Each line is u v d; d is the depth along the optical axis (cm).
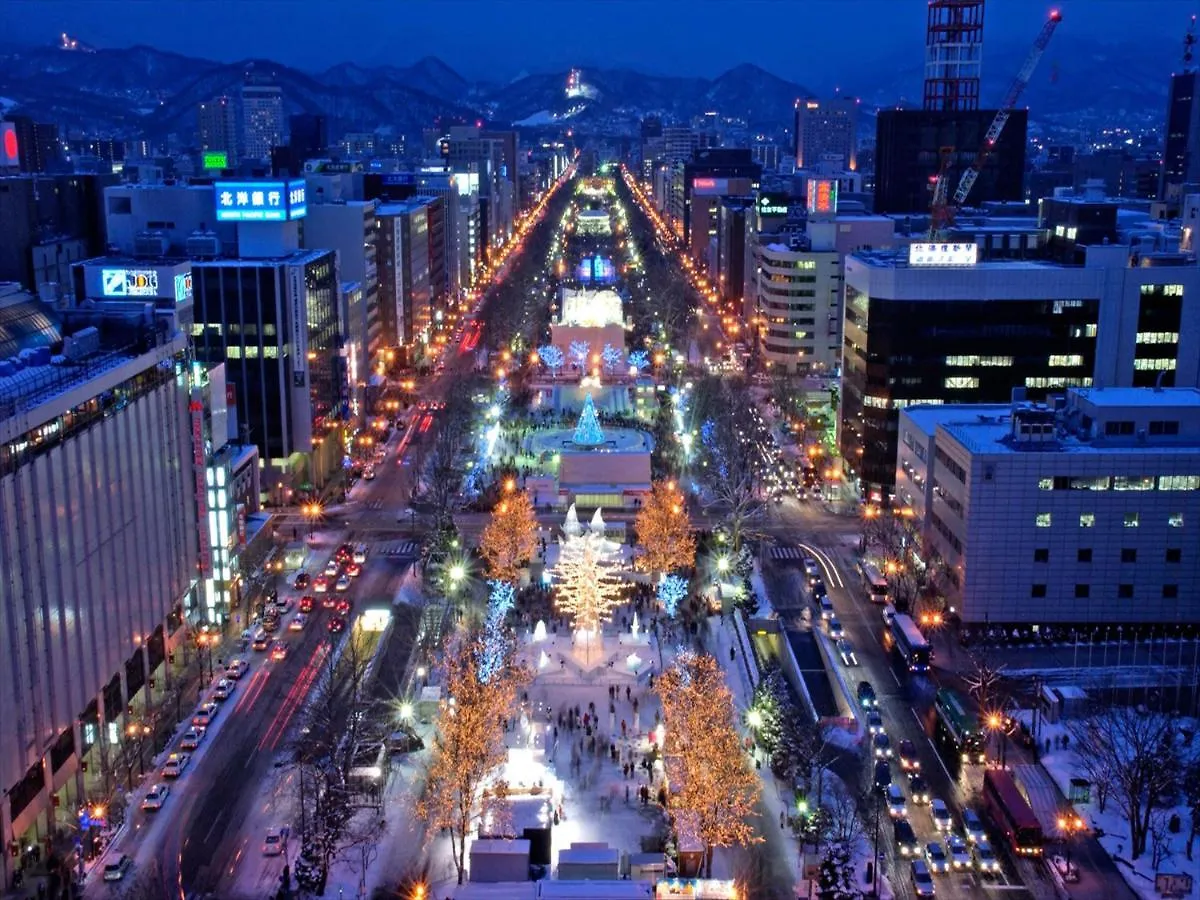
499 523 18500
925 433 18875
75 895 11119
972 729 13562
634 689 15488
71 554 12681
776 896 11206
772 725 13500
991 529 16750
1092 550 16762
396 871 11644
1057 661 16288
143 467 14900
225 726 14438
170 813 12588
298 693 15312
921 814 12644
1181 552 16725
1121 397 17712
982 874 11581
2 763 11088
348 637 16700
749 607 17762
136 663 14625
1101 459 16512
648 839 12112
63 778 12562
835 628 17188
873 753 13675
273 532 19738
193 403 16675
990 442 17238
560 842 12044
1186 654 16425
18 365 13625
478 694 12875
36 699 11800
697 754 11700
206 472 16975
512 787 12706
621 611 18012
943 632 17288
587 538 16188
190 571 16638
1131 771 12144
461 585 18862
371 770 12669
